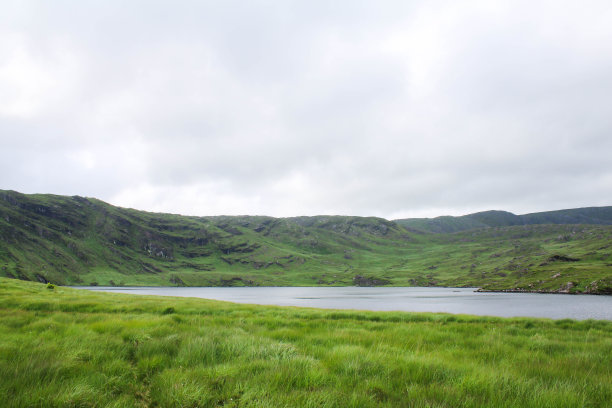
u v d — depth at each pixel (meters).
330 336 13.02
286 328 15.49
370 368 7.92
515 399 6.02
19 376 6.26
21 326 13.36
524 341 13.75
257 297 145.25
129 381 6.84
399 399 6.25
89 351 8.56
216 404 5.71
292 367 7.52
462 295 145.12
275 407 5.42
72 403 5.39
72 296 34.00
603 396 6.61
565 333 17.41
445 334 14.72
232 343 9.80
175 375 6.88
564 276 166.00
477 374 7.53
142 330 11.69
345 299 123.38
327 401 5.70
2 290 33.12
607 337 16.09
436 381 7.18
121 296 42.12
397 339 12.99
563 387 6.78
